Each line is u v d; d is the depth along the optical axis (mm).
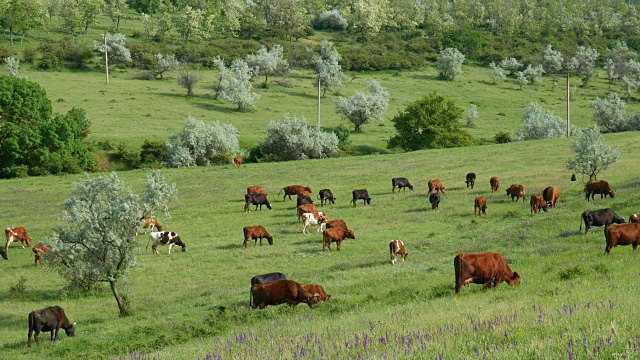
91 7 187750
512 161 68875
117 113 109312
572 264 23297
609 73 174750
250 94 124188
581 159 49156
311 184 62594
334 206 51719
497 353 9367
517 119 129250
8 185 67188
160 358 15461
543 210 42594
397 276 26859
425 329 12992
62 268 30656
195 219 49875
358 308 20906
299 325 18188
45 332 25453
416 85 159375
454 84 163875
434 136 95188
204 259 37625
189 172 73438
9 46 156250
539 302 15484
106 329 23516
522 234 34312
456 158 74062
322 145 89250
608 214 32031
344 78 145500
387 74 172375
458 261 20516
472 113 121562
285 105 128250
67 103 113438
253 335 16953
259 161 86938
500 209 45406
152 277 34344
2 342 24078
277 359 12227
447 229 40938
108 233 27812
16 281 34969
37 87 83625
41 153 77750
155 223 46219
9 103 79062
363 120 113125
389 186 59469
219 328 20812
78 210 28094
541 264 24844
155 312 26156
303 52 181750
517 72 175500
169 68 146500
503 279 21109
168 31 199875
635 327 10242
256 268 34562
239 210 52406
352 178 64875
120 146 86750
